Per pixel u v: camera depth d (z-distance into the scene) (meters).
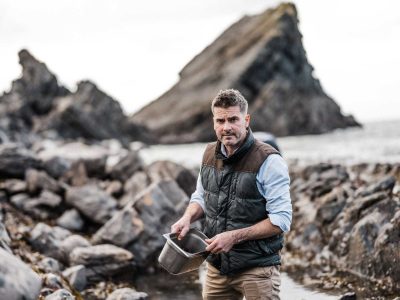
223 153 3.55
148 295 6.08
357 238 6.71
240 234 3.33
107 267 6.79
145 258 7.56
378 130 67.75
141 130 71.00
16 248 6.31
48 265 6.21
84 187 10.23
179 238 3.60
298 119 77.44
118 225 7.79
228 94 3.34
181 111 98.75
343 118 86.00
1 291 2.57
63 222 9.44
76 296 5.68
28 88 59.53
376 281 6.08
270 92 79.56
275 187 3.34
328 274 6.58
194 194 3.90
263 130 76.50
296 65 88.75
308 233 7.96
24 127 47.56
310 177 11.22
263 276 3.44
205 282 3.83
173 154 36.62
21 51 62.16
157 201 8.22
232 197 3.46
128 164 13.23
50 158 13.08
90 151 22.22
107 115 65.81
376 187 7.91
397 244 6.04
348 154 21.72
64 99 58.25
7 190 10.95
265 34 101.62
